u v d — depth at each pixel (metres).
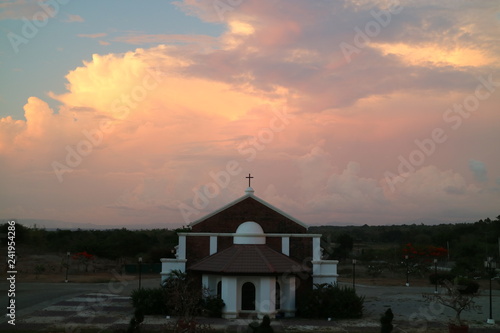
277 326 33.62
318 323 35.09
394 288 61.00
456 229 130.12
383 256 97.19
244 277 36.50
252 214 41.84
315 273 39.75
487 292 58.69
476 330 33.38
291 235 40.75
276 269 36.50
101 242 94.50
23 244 100.81
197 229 41.69
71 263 84.88
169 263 40.00
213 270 36.81
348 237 109.88
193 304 28.58
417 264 76.81
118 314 38.00
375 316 38.56
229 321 34.66
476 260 87.50
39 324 33.69
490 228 122.44
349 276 76.19
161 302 37.38
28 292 51.22
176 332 27.48
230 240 40.72
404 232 174.00
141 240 101.50
